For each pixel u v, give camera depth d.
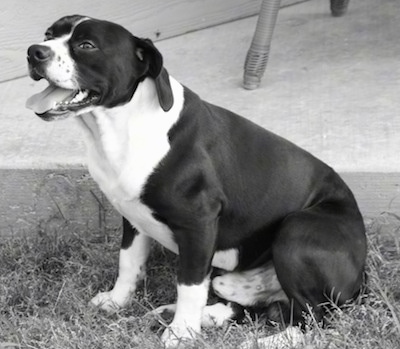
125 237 2.97
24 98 3.56
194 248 2.82
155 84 2.75
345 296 2.84
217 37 3.88
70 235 3.26
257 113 3.41
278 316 2.93
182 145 2.80
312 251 2.79
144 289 3.01
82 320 2.91
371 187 3.18
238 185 2.88
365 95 3.47
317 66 3.65
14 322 2.89
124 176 2.80
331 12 3.96
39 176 3.23
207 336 2.88
